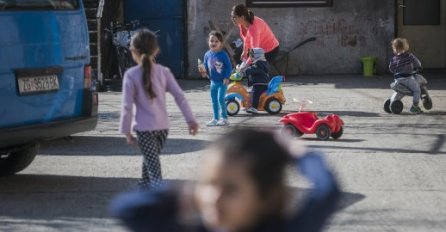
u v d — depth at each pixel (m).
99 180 9.20
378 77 21.39
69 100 8.99
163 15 22.03
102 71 20.00
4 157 9.39
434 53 22.66
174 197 2.89
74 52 9.07
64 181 9.16
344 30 22.17
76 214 7.66
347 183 8.84
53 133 8.70
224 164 2.63
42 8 8.68
